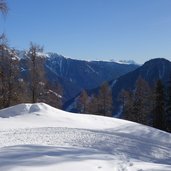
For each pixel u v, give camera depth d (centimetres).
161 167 938
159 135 2541
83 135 1869
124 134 2136
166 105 5291
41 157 883
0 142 1566
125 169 877
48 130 2078
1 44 3247
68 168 804
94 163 882
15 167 764
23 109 2925
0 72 3853
